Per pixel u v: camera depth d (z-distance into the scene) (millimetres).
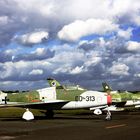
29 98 33906
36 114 43812
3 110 60062
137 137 16078
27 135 17484
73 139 15492
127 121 28062
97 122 26922
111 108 49750
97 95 33156
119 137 16094
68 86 34000
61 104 33500
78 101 33219
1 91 34750
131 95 56188
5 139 15828
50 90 33938
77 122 27078
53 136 16859
